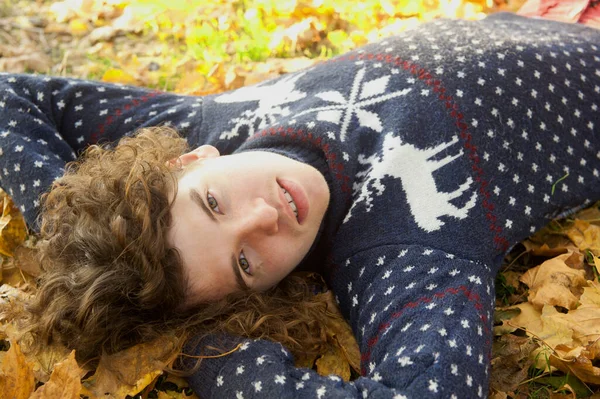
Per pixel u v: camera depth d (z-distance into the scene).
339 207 1.90
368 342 1.65
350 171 1.90
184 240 1.65
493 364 1.75
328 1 3.20
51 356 1.73
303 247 1.79
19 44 3.19
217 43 3.15
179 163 1.85
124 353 1.68
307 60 2.99
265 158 1.79
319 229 1.92
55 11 3.41
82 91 2.23
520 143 1.91
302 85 2.11
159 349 1.67
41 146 2.08
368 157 1.94
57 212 1.79
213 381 1.59
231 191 1.70
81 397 1.68
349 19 3.20
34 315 1.74
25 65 3.04
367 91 2.00
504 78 1.96
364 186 1.88
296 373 1.55
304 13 3.23
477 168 1.84
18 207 2.06
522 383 1.71
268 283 1.79
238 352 1.61
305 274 2.01
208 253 1.65
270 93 2.14
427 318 1.56
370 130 1.95
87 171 1.87
